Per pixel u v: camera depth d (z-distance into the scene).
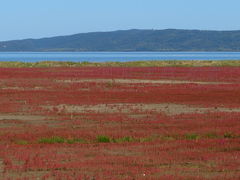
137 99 41.78
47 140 23.39
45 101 40.41
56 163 18.38
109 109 35.91
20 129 26.98
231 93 46.47
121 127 27.66
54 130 26.56
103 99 41.91
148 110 35.28
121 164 18.31
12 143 22.94
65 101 40.41
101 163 18.45
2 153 20.27
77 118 31.45
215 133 25.28
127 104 38.66
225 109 35.88
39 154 20.14
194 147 21.67
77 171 17.23
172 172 17.11
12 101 40.38
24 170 17.41
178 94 45.72
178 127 27.52
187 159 19.27
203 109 35.88
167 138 24.14
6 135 24.86
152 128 27.28
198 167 17.91
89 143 23.05
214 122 29.22
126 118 31.30
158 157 19.50
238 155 19.94
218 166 18.02
